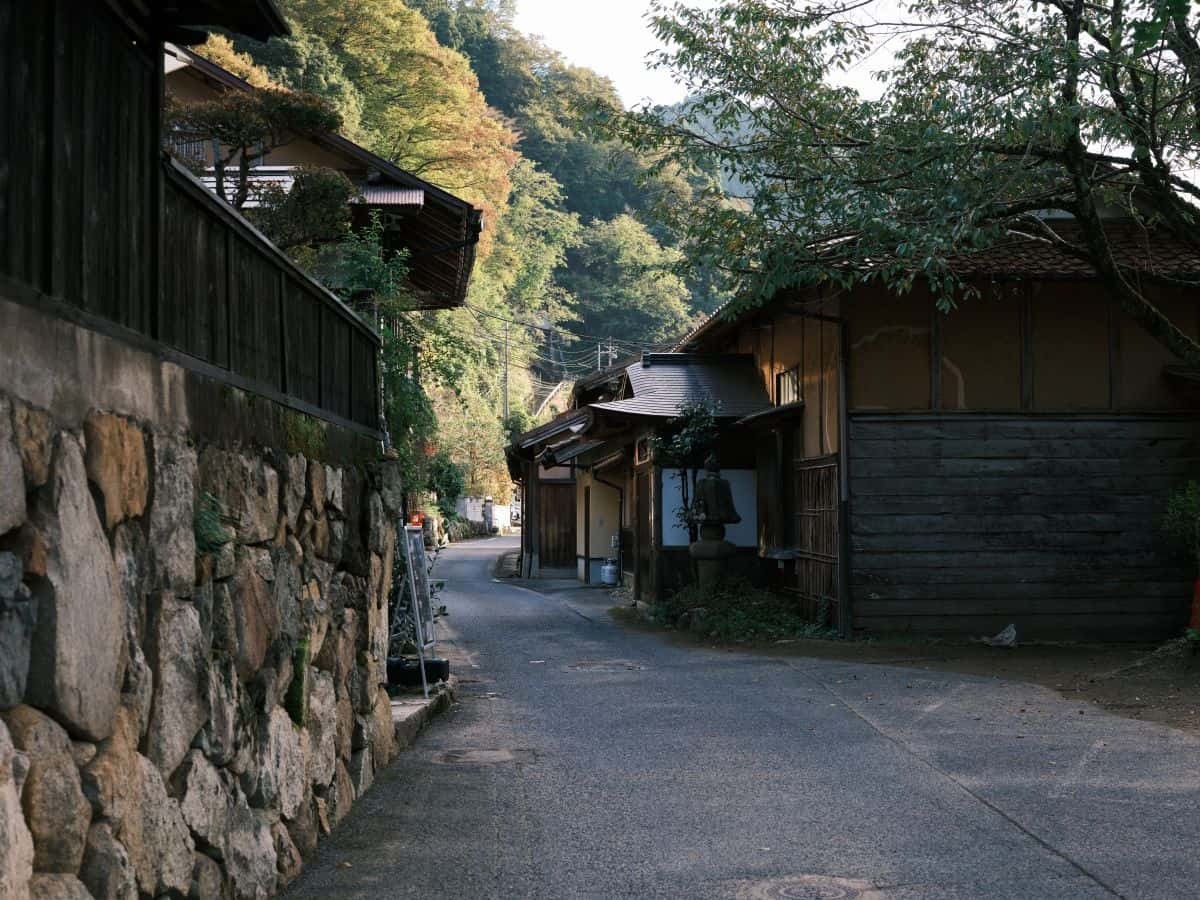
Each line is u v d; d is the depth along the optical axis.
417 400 13.31
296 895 4.96
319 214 12.70
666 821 6.40
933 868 5.49
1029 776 7.52
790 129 12.92
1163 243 15.44
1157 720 9.59
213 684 4.20
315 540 6.08
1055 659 13.71
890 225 11.62
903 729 9.24
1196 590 14.22
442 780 7.39
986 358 15.38
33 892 2.71
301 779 5.49
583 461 28.41
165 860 3.65
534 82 72.94
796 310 15.33
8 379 2.78
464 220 17.28
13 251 2.90
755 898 5.05
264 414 5.23
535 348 66.19
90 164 3.44
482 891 5.13
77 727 3.04
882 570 15.23
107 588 3.26
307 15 36.56
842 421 15.27
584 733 9.09
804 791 7.12
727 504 18.16
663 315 67.56
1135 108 11.59
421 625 10.37
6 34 2.90
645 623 18.02
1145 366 15.49
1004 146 11.83
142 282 3.85
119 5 3.68
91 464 3.23
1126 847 5.84
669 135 13.48
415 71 38.00
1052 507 15.33
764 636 15.55
